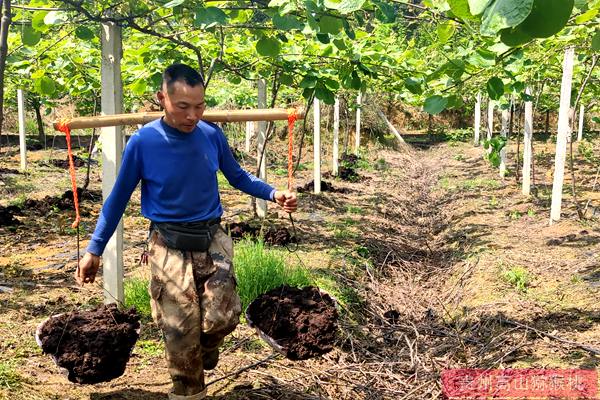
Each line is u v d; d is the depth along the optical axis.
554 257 6.89
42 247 7.48
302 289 3.57
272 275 5.39
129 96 10.59
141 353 4.30
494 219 9.61
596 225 8.47
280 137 20.41
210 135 3.12
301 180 14.55
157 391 3.74
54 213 9.54
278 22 3.46
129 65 7.04
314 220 9.61
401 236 9.43
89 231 8.48
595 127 26.39
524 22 1.84
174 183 2.97
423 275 7.31
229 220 9.22
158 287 3.03
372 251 8.00
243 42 7.28
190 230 3.02
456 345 4.75
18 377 3.70
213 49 6.98
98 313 3.39
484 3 1.67
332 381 4.12
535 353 4.40
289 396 3.82
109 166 4.47
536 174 14.47
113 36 4.43
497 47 3.87
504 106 9.82
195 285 3.04
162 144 2.96
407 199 12.96
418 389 4.03
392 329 5.22
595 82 12.01
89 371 3.20
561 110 8.61
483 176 15.16
